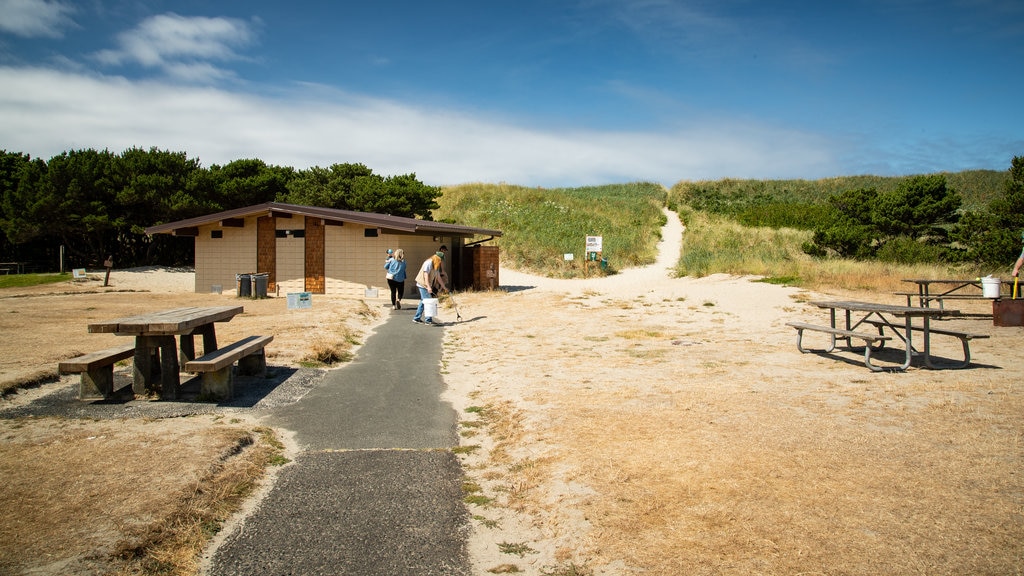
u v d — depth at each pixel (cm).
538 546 319
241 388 663
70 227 2836
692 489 354
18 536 309
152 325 561
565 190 5522
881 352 830
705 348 891
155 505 345
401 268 1605
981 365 715
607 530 314
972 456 389
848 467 378
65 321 1148
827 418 490
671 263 3000
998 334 955
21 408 562
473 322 1284
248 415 566
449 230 1967
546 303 1579
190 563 301
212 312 662
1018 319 961
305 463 450
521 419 529
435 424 555
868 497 332
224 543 325
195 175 3061
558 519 338
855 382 629
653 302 1516
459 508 373
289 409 598
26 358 741
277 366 774
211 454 432
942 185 2589
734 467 384
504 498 386
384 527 347
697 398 570
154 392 622
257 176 3481
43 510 338
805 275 1702
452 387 707
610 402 566
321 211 1883
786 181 5894
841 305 784
